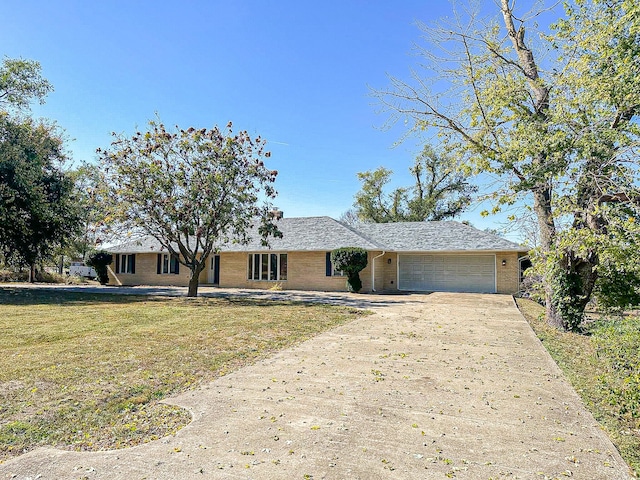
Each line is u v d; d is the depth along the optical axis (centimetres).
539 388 527
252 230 2447
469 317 1158
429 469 315
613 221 743
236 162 1592
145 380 543
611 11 812
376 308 1359
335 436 376
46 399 466
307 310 1273
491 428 399
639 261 740
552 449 354
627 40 772
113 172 1528
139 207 1545
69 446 360
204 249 1708
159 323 993
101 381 533
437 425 405
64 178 2091
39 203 1862
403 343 802
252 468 315
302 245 2225
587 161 809
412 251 2162
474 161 1060
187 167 1572
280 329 940
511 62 1062
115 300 1538
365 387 525
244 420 415
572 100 863
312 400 476
